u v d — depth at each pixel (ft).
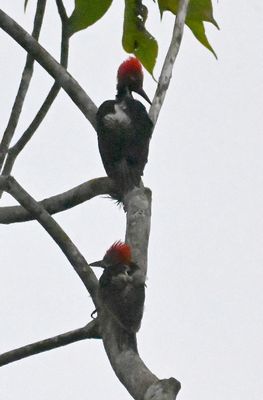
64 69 46.57
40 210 40.01
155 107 46.32
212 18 45.60
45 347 39.47
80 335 39.29
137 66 50.34
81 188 44.09
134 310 38.75
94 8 45.80
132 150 46.83
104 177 44.57
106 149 46.93
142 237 41.27
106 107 48.01
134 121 47.57
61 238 40.22
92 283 40.01
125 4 46.83
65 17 47.39
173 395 32.42
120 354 36.55
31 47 45.68
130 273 39.99
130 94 49.67
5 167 47.44
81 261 40.27
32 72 47.75
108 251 41.01
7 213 43.14
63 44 47.52
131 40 47.09
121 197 44.32
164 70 45.93
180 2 45.19
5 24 45.50
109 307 38.88
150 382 34.09
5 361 39.58
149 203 42.42
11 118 46.93
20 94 47.16
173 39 45.42
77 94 46.85
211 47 46.16
